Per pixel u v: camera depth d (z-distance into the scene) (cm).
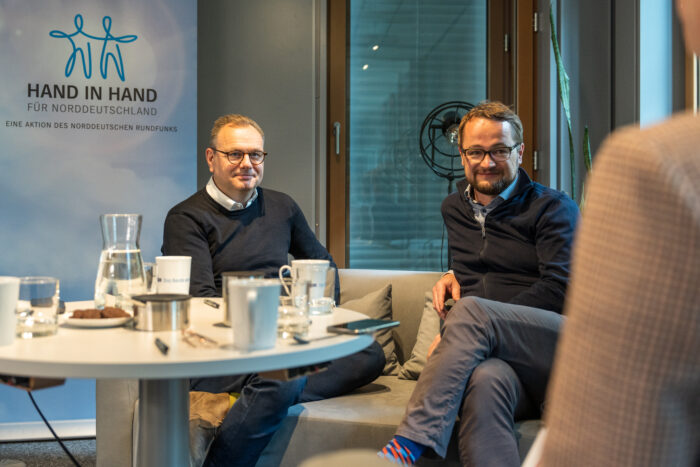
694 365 39
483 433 175
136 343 121
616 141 43
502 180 231
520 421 196
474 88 388
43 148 315
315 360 118
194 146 334
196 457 189
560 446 43
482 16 388
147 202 329
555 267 217
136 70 326
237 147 244
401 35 387
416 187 390
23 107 312
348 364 224
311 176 376
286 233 259
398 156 389
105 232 150
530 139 372
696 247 38
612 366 41
